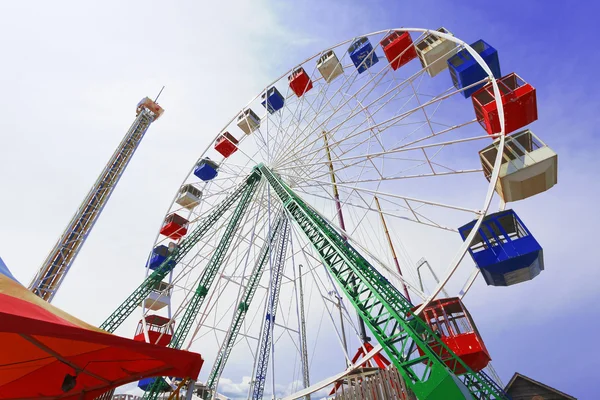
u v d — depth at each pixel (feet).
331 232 57.88
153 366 22.97
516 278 53.42
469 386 46.01
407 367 35.35
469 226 54.19
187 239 98.32
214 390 75.82
